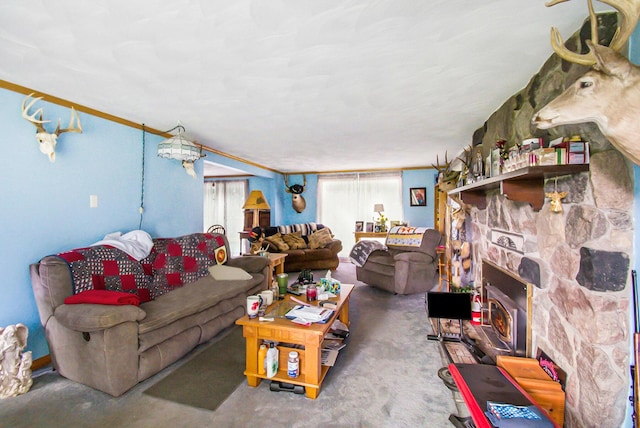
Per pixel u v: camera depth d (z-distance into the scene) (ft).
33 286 6.65
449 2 3.93
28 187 6.97
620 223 3.89
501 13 4.17
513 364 5.45
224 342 8.38
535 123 4.06
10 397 5.82
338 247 19.35
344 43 4.96
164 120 9.44
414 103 7.85
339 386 6.28
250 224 22.27
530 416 3.91
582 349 4.29
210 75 6.18
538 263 5.62
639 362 3.68
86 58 5.49
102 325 5.49
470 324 9.27
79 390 6.07
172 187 11.37
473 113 8.64
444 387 6.24
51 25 4.48
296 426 5.10
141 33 4.69
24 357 6.08
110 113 8.74
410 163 18.30
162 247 9.38
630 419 3.87
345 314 9.27
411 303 11.93
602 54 3.25
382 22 4.37
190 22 4.40
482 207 8.83
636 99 3.20
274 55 5.37
